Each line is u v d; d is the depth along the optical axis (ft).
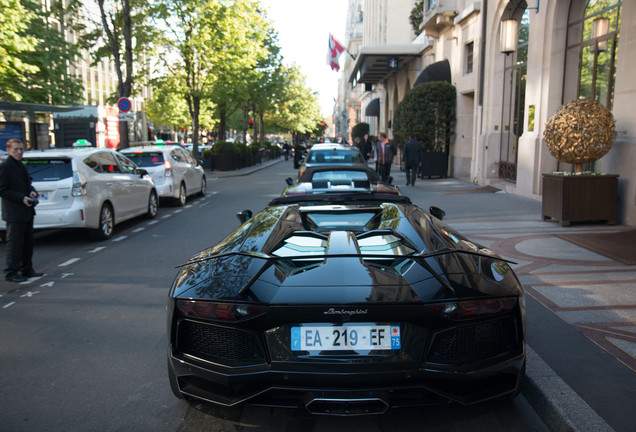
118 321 16.63
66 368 13.15
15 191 21.24
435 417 10.53
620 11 31.94
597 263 21.09
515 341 9.41
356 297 8.78
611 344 13.15
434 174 66.28
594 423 9.42
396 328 8.84
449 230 12.55
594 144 28.07
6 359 13.75
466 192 48.73
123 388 12.00
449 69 69.87
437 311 8.76
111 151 34.45
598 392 10.64
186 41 74.74
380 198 14.93
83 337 15.28
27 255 22.17
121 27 62.49
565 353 12.64
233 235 12.59
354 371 8.63
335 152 36.32
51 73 54.24
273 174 90.89
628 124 29.14
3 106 50.49
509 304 9.23
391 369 8.68
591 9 35.42
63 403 11.30
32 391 11.89
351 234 11.48
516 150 49.26
